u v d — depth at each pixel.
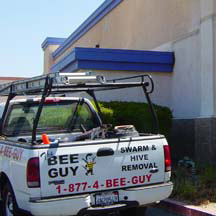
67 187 5.63
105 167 5.85
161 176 6.23
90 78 5.97
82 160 5.73
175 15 13.20
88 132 7.25
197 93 11.89
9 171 6.21
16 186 5.94
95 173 5.79
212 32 10.98
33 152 5.53
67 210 5.55
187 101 12.45
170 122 11.09
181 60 12.80
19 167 5.82
